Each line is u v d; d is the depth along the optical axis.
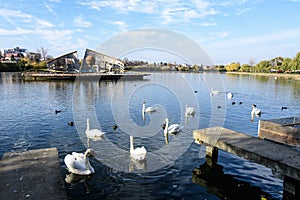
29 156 7.91
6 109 21.20
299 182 6.53
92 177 8.27
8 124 15.68
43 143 11.88
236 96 31.97
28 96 29.84
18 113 19.44
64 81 51.72
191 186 7.72
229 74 90.75
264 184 7.82
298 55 71.75
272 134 12.05
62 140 12.38
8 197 5.51
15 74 76.19
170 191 7.42
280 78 68.38
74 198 7.00
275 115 20.17
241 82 55.12
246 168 8.99
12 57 113.50
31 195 5.60
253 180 8.10
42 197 5.52
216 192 7.36
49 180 6.30
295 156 7.32
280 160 6.98
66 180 8.06
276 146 8.31
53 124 15.72
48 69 62.28
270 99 29.62
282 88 42.41
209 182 7.96
